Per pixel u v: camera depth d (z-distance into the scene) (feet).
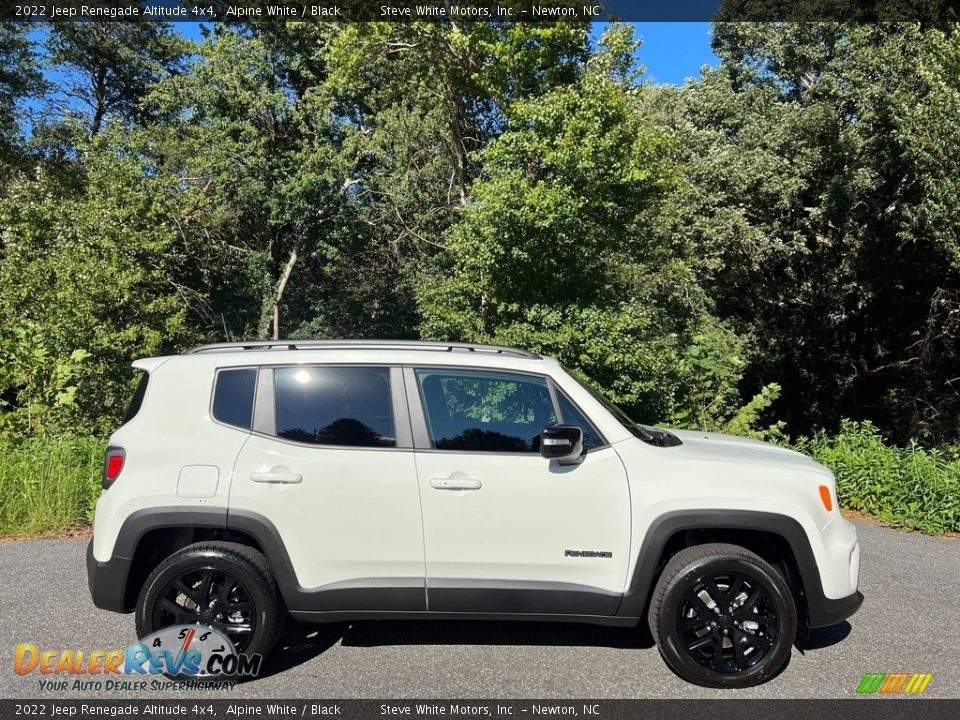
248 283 74.54
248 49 68.74
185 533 13.34
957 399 64.80
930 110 47.21
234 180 68.23
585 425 13.05
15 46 72.33
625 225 42.80
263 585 12.57
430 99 58.18
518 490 12.52
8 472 22.97
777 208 62.13
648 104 56.03
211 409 13.01
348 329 83.05
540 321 40.63
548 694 12.13
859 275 67.26
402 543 12.50
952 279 64.34
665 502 12.51
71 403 32.30
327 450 12.71
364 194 72.95
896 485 24.68
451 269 60.85
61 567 18.57
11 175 66.44
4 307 42.01
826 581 12.67
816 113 58.95
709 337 42.96
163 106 69.97
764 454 13.89
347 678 12.67
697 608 12.54
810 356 77.25
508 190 39.58
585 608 12.55
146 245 47.34
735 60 69.41
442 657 13.53
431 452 12.74
